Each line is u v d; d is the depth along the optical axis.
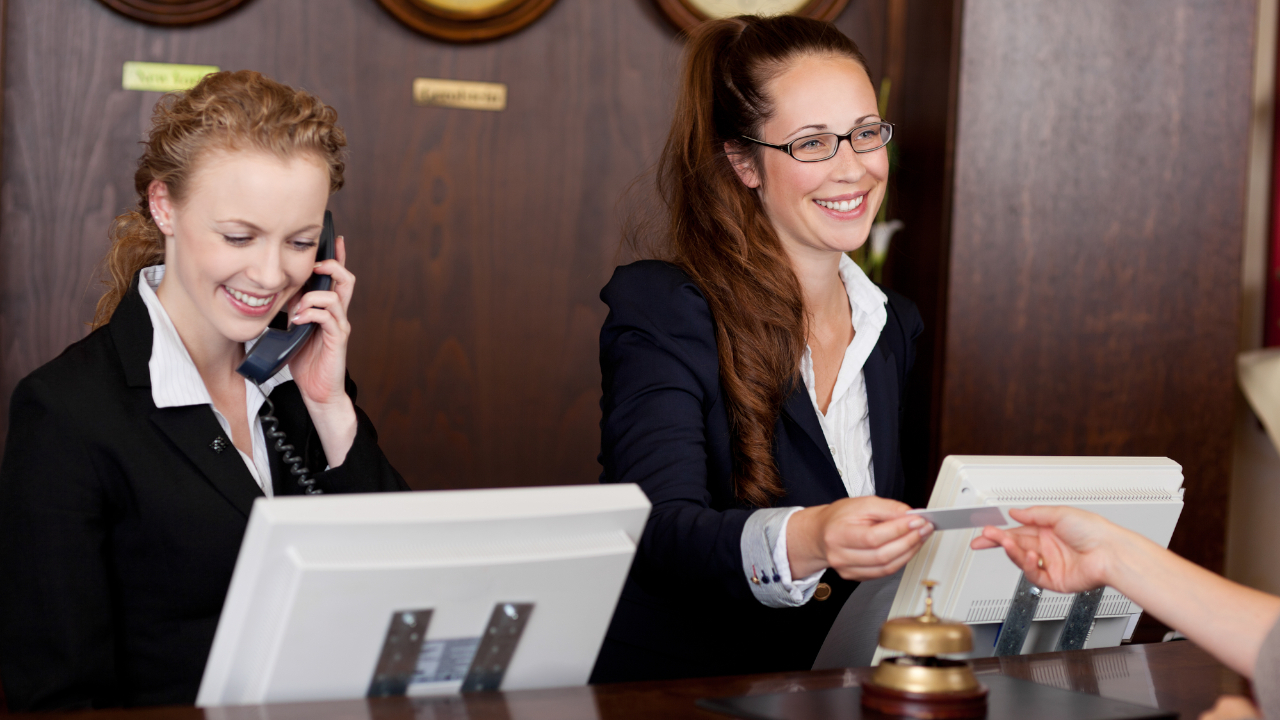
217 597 1.44
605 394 1.67
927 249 3.18
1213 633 1.07
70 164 2.88
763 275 1.69
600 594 1.07
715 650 1.67
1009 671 1.24
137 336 1.47
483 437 3.20
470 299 3.16
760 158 1.74
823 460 1.66
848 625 1.46
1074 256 3.10
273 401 1.64
